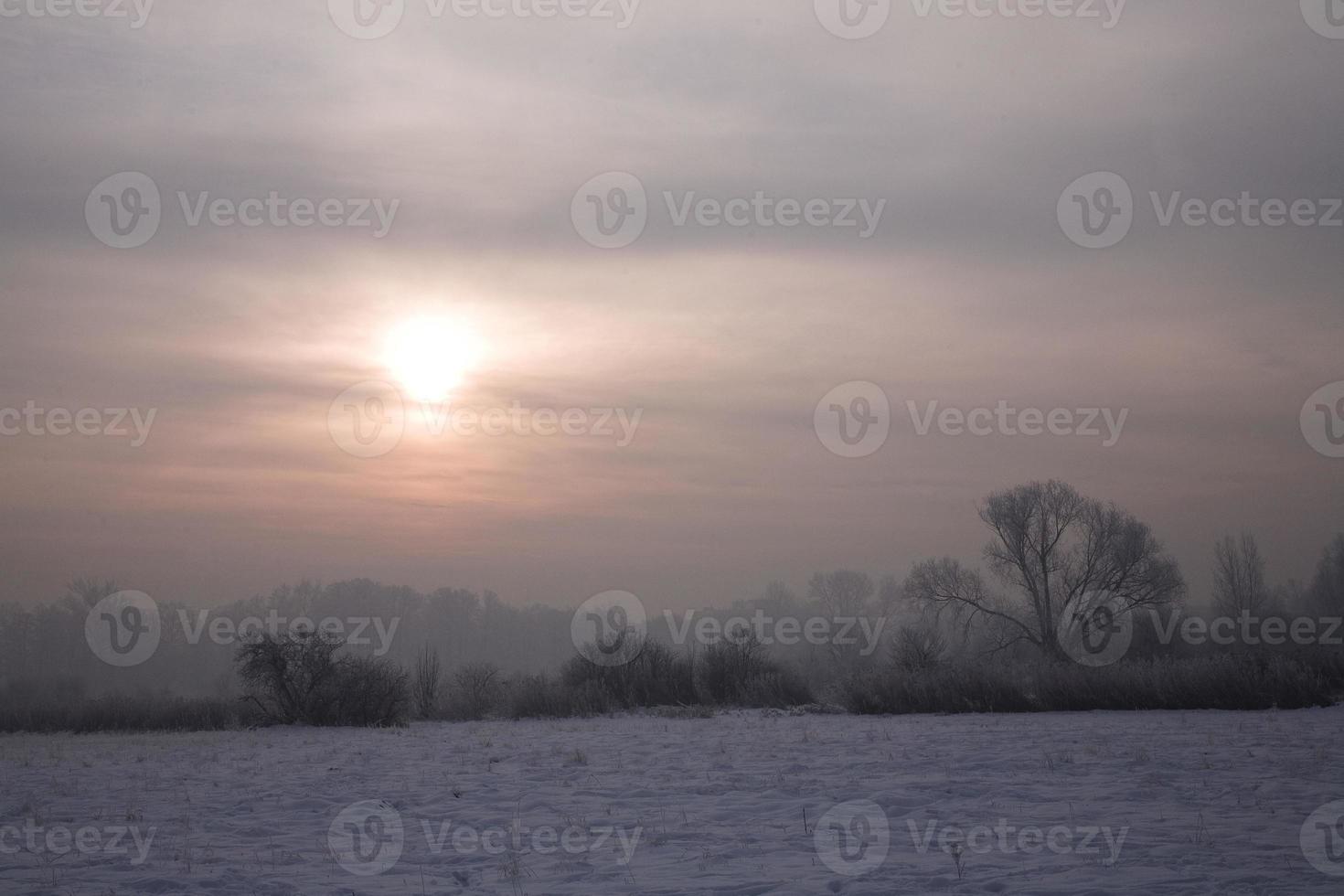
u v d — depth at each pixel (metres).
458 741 25.25
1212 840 10.96
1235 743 20.30
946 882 9.54
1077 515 50.34
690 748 22.06
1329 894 8.73
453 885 9.95
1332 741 20.59
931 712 33.66
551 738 25.89
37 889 9.91
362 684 33.16
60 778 18.31
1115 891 8.95
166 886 10.00
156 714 34.59
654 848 11.55
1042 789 14.66
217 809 14.52
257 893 9.72
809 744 22.28
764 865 10.52
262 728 32.53
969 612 52.53
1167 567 48.78
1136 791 14.24
